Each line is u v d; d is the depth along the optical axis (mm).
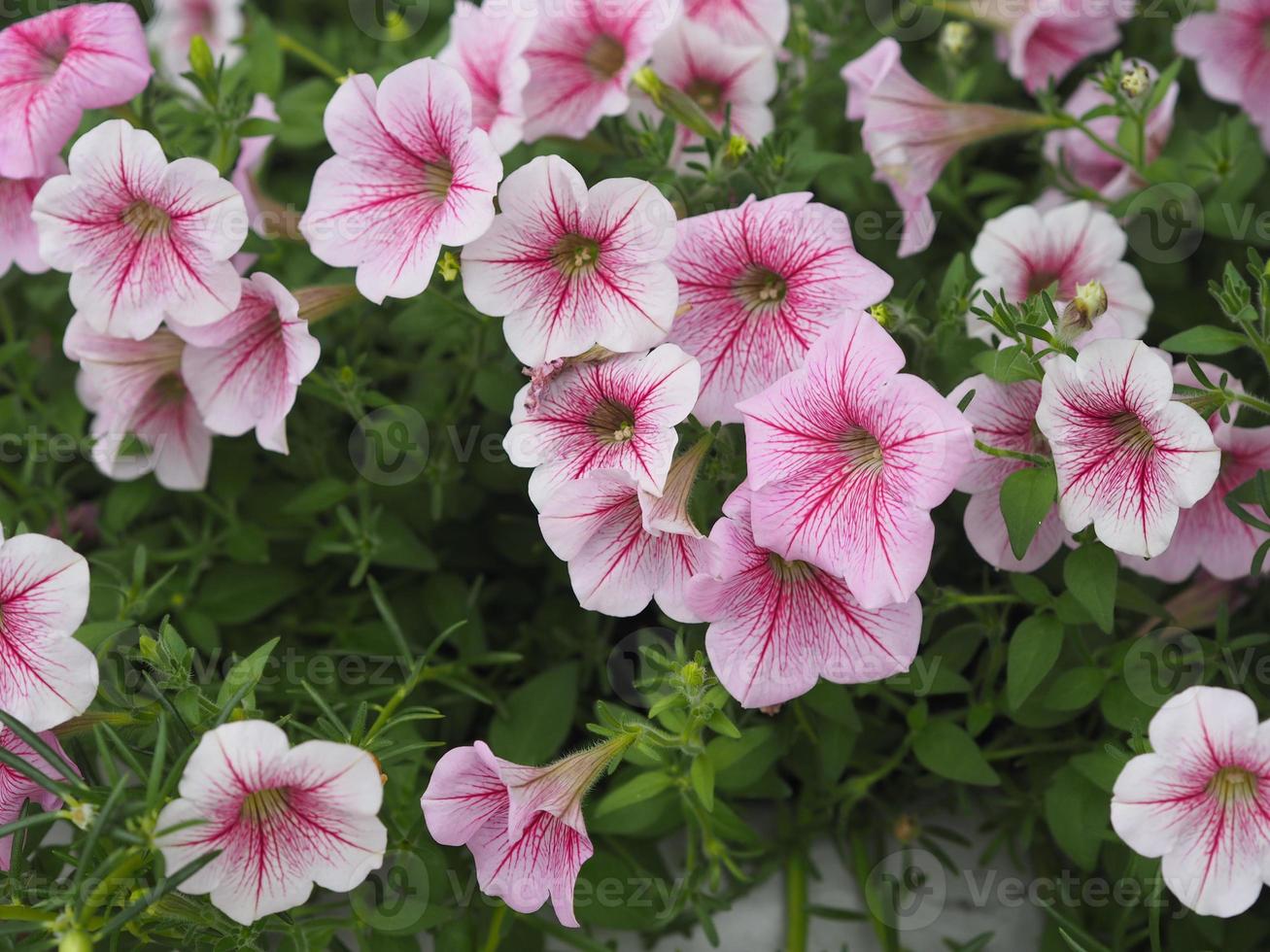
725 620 810
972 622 918
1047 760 924
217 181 829
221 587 962
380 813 873
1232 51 989
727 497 847
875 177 961
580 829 793
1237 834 784
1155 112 950
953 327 880
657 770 873
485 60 897
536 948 904
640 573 814
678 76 923
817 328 823
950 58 984
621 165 921
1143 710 865
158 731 800
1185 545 865
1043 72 1008
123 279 841
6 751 772
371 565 989
